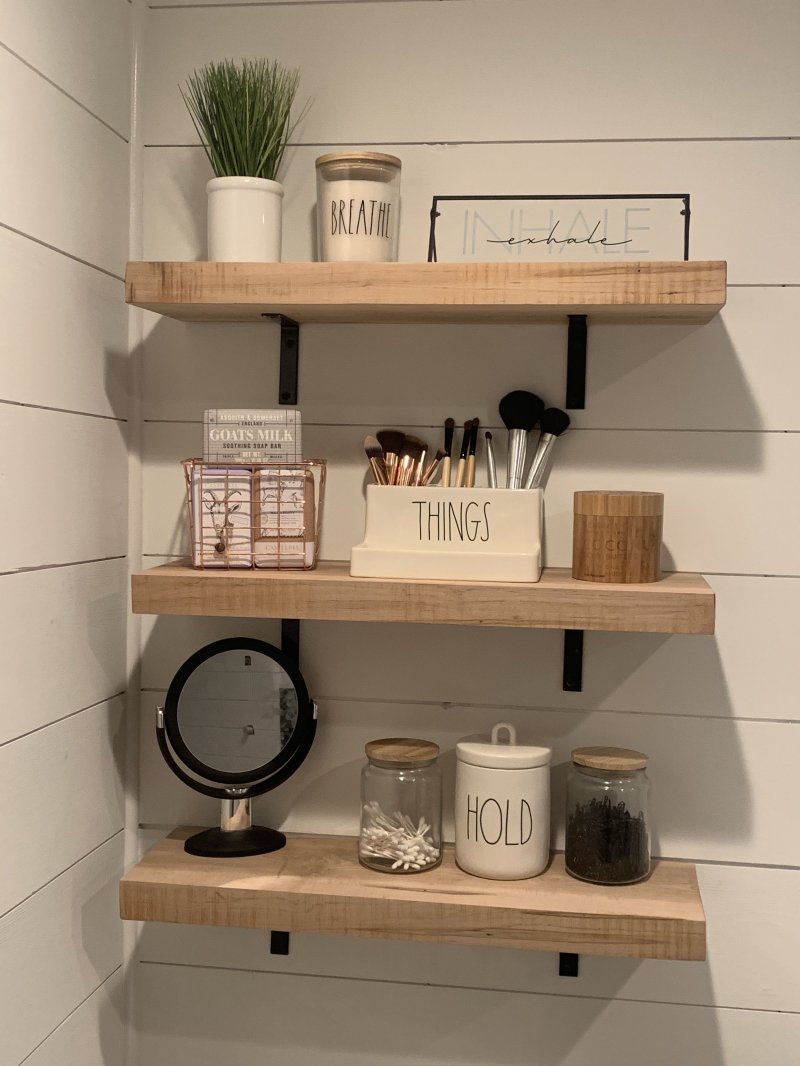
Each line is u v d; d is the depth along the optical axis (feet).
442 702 4.57
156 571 4.14
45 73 3.75
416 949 4.62
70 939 4.10
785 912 4.42
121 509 4.54
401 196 4.47
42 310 3.77
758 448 4.35
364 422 4.55
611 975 4.52
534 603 3.87
